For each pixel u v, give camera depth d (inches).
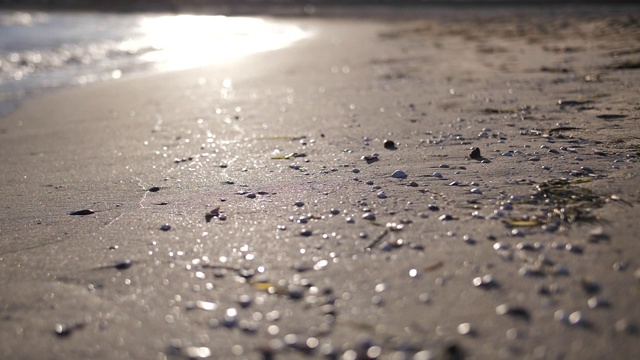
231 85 72.2
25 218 33.6
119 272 28.0
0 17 320.8
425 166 36.1
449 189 32.8
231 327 24.9
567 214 29.4
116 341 24.7
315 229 29.9
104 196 35.6
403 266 27.0
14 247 30.5
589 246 27.3
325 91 61.8
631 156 35.1
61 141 48.7
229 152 41.4
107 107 62.9
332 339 24.1
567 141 38.2
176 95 67.3
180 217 31.9
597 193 31.0
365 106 51.5
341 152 39.5
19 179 39.9
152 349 24.3
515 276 26.1
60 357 24.3
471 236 28.5
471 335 23.9
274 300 25.9
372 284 26.3
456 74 66.6
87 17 348.5
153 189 35.9
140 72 102.0
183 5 449.1
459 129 42.4
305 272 27.1
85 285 27.4
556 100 47.8
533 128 41.3
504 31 126.7
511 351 23.3
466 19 193.9
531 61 70.9
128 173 39.0
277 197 33.2
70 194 36.4
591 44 80.9
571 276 25.9
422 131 42.7
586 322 24.0
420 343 23.7
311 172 36.4
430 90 56.7
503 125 42.6
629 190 31.0
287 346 24.0
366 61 89.9
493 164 35.6
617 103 45.1
